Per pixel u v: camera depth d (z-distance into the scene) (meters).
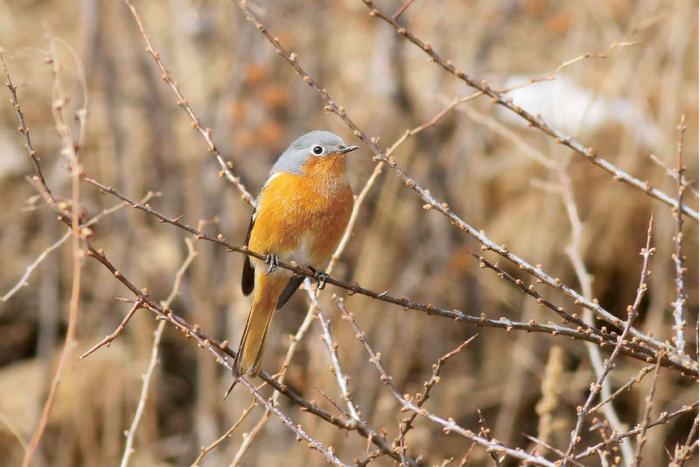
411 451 12.85
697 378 6.52
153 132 14.75
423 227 14.52
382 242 14.30
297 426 6.40
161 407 14.76
